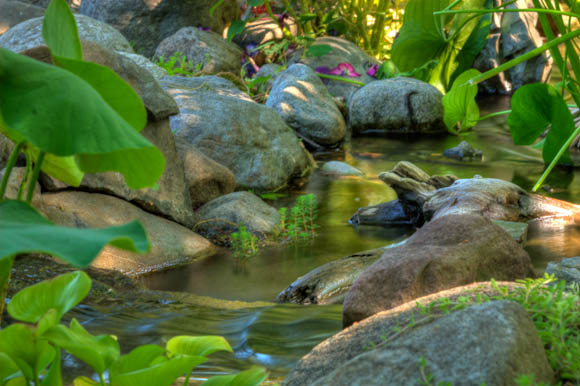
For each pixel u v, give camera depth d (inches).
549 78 515.8
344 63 464.8
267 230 215.6
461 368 62.6
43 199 181.9
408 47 418.3
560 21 264.8
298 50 486.0
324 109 363.3
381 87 409.1
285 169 286.4
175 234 199.2
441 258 105.7
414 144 367.2
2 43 238.1
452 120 337.1
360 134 406.0
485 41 441.4
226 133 274.2
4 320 116.4
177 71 390.9
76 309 133.4
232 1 511.5
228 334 121.0
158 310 137.6
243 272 180.9
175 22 476.4
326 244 204.5
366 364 65.7
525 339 65.6
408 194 225.6
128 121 66.3
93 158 61.6
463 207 206.4
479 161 316.5
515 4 507.5
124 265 178.9
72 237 45.1
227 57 457.1
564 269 119.3
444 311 75.5
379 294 101.4
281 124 299.3
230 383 70.8
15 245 42.5
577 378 64.5
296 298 155.1
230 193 238.2
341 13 538.9
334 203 254.5
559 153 231.3
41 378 93.0
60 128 50.1
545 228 202.4
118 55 202.4
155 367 63.3
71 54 66.3
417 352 65.3
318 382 65.6
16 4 463.5
